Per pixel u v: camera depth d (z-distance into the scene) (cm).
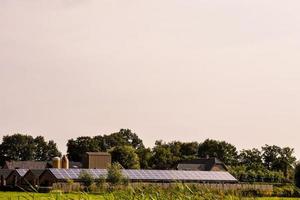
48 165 15962
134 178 9831
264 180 14212
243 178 14912
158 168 18762
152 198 1756
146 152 19025
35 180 9725
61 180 9175
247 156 18525
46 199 1786
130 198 1761
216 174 11094
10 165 15862
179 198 1781
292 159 16750
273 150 17125
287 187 2261
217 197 1880
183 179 10400
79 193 1817
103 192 1830
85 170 9338
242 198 1950
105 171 9500
